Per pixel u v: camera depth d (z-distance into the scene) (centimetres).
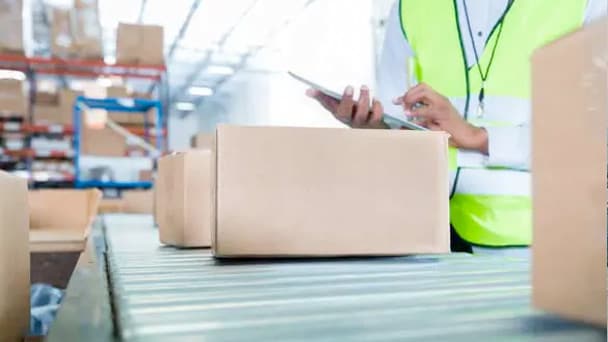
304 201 84
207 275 69
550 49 38
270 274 69
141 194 312
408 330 39
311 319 43
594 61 35
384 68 156
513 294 53
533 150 40
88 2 450
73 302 51
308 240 84
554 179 38
